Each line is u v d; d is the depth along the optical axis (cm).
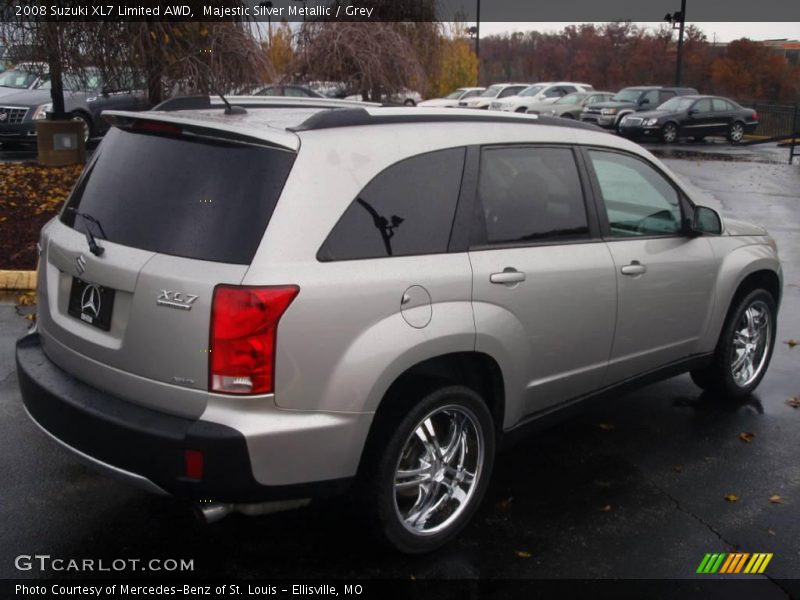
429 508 373
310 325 312
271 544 379
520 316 388
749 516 419
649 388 601
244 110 390
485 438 385
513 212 398
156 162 346
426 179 362
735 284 529
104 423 322
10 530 383
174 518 398
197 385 309
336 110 356
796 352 686
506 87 3678
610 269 436
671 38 4650
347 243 329
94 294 343
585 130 452
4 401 525
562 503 427
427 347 344
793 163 2281
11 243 896
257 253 308
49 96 1739
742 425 535
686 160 2295
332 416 321
